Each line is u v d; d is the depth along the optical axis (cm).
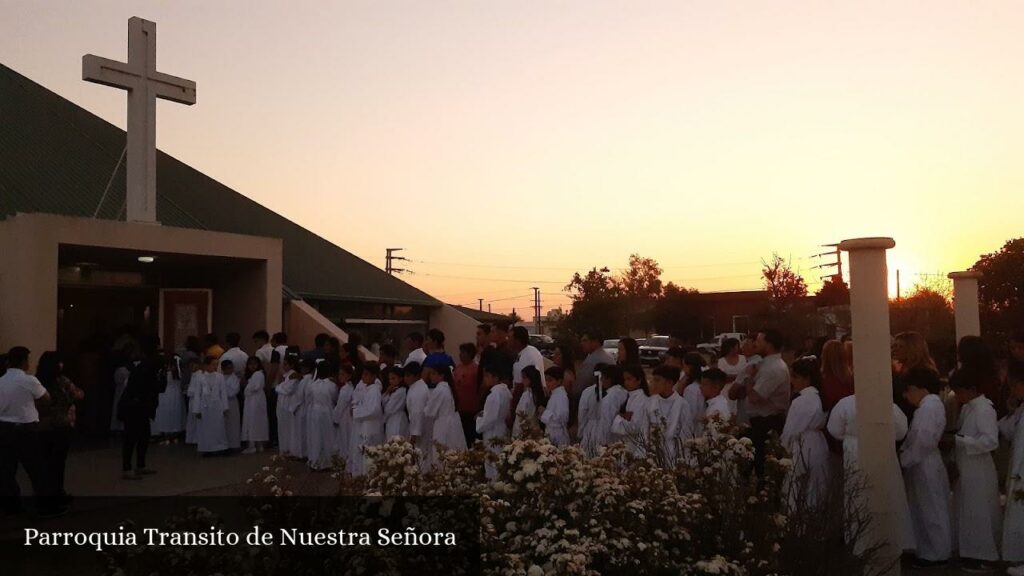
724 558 434
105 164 2008
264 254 1725
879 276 635
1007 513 706
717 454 527
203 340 1708
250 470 1208
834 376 762
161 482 1114
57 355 947
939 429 707
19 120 2000
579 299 6184
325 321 2033
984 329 2423
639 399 834
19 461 947
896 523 627
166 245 1508
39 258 1315
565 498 444
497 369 1043
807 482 581
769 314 4138
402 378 1065
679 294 6512
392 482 434
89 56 1503
